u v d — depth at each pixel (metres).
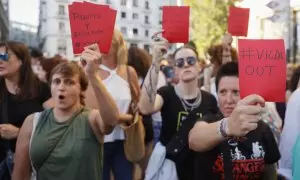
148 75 3.16
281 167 3.01
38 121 2.54
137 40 62.47
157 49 3.17
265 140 2.15
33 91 3.24
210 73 4.86
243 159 2.06
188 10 3.62
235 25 4.43
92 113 2.55
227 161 2.01
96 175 2.51
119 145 3.57
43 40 55.09
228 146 2.03
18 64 3.22
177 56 3.25
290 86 4.27
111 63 3.56
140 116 3.58
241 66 1.60
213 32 23.92
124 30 61.03
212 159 2.09
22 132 2.57
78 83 2.60
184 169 3.01
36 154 2.46
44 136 2.48
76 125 2.51
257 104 1.50
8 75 3.20
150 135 4.05
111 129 2.52
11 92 3.24
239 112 1.48
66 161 2.44
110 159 3.55
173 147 3.01
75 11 2.46
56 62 4.81
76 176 2.43
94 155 2.49
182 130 3.05
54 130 2.49
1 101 3.19
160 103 3.20
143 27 62.81
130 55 4.75
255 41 1.61
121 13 60.25
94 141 2.51
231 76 2.08
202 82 6.14
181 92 3.22
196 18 24.27
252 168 2.07
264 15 15.27
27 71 3.26
